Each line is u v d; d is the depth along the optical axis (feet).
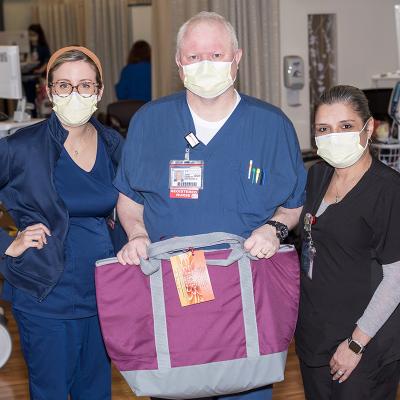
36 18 39.19
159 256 6.44
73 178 7.38
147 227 7.00
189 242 6.42
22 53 32.12
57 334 7.41
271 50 19.66
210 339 6.52
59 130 7.31
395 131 13.20
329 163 6.82
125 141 7.07
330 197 6.86
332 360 6.75
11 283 7.36
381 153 12.01
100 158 7.59
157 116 6.87
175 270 6.46
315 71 20.08
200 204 6.71
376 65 20.16
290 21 19.49
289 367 11.89
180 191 6.71
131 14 37.55
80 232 7.45
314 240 6.82
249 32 19.95
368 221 6.52
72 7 38.50
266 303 6.62
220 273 6.52
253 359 6.57
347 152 6.62
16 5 39.93
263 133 6.76
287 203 7.00
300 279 7.04
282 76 19.79
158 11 23.40
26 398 11.07
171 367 6.50
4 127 15.46
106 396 8.02
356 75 20.08
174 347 6.50
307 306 6.95
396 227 6.42
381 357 6.73
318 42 19.98
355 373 6.74
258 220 6.82
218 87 6.44
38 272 7.22
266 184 6.75
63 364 7.47
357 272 6.66
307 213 6.93
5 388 11.43
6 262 7.35
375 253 6.62
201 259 6.47
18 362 12.44
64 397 7.54
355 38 19.89
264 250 6.48
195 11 21.15
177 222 6.73
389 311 6.46
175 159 6.76
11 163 7.18
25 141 7.20
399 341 6.72
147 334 6.52
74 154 7.41
